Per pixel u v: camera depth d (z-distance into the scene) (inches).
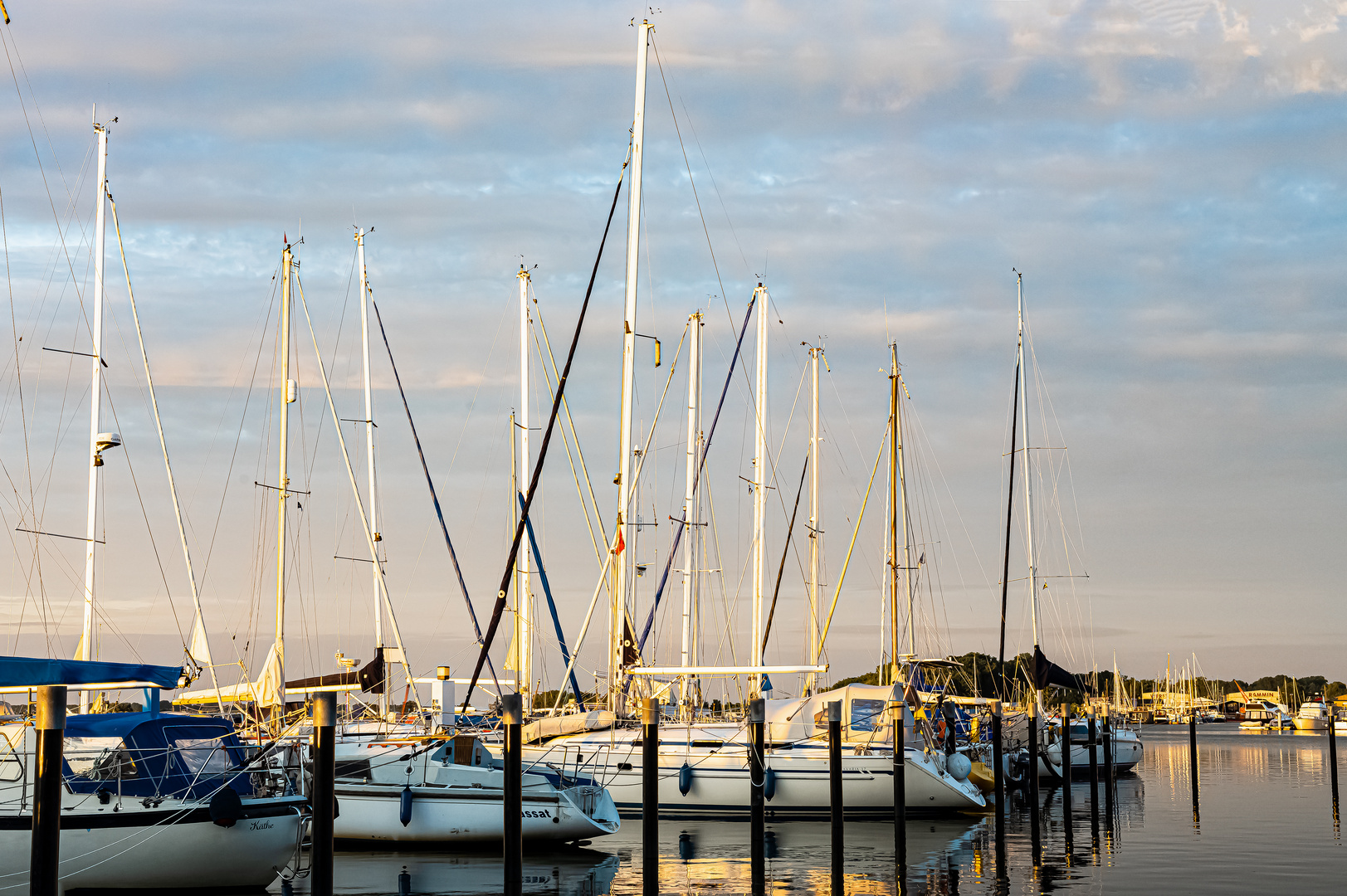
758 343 1533.0
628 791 1151.0
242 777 775.1
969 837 1082.7
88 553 994.1
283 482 1084.5
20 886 674.8
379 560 1332.4
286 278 1108.5
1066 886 821.2
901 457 1546.5
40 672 710.5
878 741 1186.6
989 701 1542.8
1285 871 883.4
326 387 1346.0
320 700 626.5
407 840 944.3
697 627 1502.2
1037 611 1626.5
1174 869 896.3
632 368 1104.8
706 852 971.3
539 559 1362.0
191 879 722.8
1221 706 6378.0
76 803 707.4
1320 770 2070.6
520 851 673.6
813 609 1475.1
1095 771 1296.8
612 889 799.7
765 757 1119.6
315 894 614.2
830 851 980.6
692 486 1498.5
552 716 1219.9
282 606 1066.1
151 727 761.0
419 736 971.9
